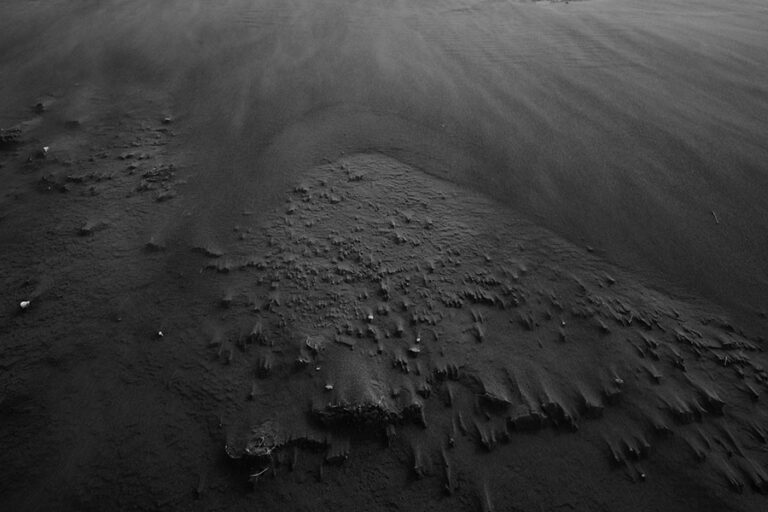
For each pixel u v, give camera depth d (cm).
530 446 121
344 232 162
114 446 119
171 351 135
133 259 157
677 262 158
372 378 128
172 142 204
